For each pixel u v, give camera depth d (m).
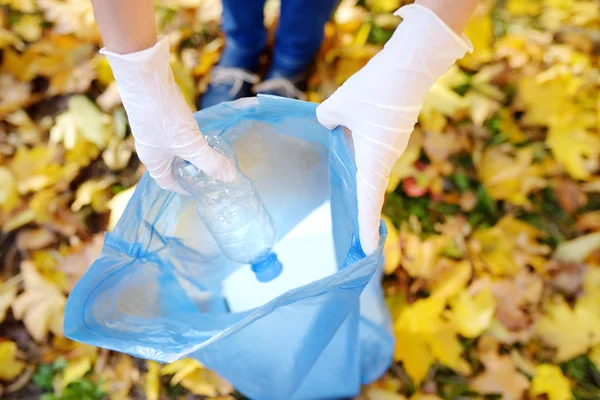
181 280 0.79
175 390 1.01
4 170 1.18
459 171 1.22
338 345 0.82
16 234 1.13
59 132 1.23
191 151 0.66
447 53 0.58
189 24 1.39
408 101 0.62
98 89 1.29
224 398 0.99
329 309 0.65
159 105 0.62
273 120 0.72
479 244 1.13
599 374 1.02
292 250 0.88
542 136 1.27
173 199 0.73
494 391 1.00
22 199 1.16
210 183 0.73
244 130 0.74
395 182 1.20
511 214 1.18
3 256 1.11
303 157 0.78
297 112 0.69
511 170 1.21
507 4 1.45
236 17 1.15
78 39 1.34
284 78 1.27
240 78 1.27
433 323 1.04
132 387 1.01
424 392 1.01
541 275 1.10
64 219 1.14
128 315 0.67
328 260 0.87
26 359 1.03
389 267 1.10
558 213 1.19
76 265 1.09
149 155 0.67
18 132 1.24
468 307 1.05
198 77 1.34
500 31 1.42
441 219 1.17
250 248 0.79
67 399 0.99
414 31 0.58
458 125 1.28
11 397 1.00
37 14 1.37
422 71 0.60
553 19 1.43
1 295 1.07
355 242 0.69
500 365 1.02
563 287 1.09
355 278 0.58
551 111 1.29
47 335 1.04
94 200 1.17
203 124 0.71
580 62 1.37
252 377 0.86
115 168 1.21
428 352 1.02
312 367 0.88
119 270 0.65
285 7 1.13
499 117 1.29
